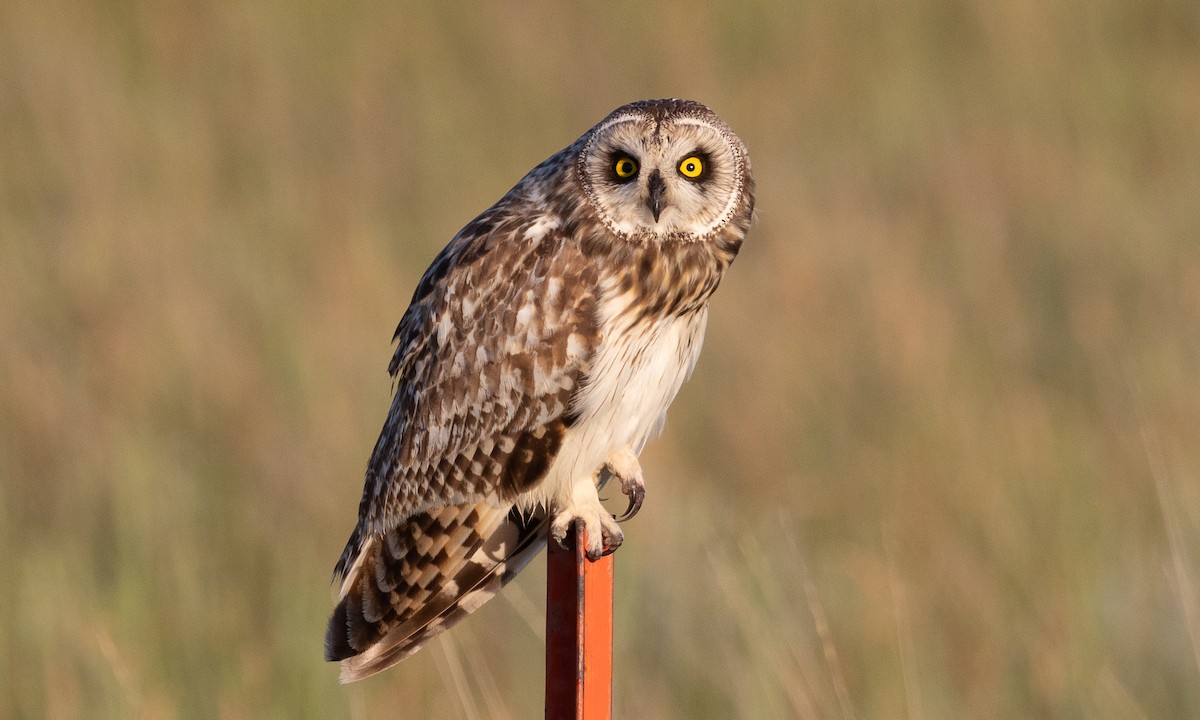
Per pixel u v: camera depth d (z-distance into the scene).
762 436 12.72
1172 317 14.88
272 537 11.01
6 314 14.66
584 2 25.84
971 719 9.10
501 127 22.66
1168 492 10.53
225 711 8.94
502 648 9.67
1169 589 9.87
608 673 5.59
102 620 9.59
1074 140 21.31
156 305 14.73
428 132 21.78
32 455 12.22
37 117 20.38
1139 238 17.08
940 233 17.70
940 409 12.66
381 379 13.21
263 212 17.98
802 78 24.58
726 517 11.17
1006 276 16.12
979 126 21.86
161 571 10.39
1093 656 9.38
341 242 16.20
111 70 22.64
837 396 13.23
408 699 8.95
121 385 13.27
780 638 8.98
